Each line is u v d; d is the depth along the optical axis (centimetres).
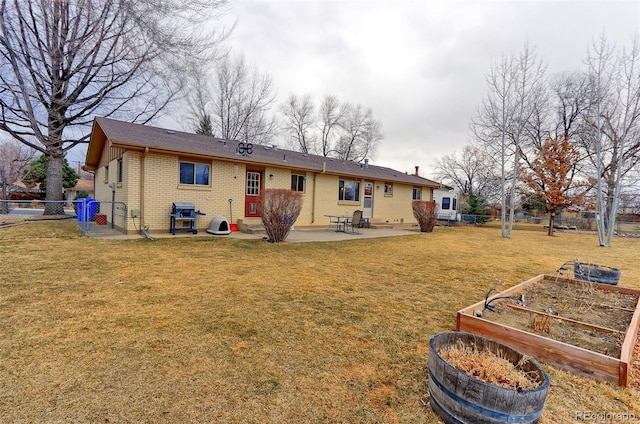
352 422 189
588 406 211
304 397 210
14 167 2925
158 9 841
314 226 1413
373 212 1700
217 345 277
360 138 3666
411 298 436
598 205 1371
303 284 483
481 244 1147
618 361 234
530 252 984
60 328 299
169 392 209
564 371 253
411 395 218
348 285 490
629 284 591
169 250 711
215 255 679
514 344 280
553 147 1723
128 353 257
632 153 1578
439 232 1575
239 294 421
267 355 263
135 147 872
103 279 466
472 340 234
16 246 685
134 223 923
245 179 1168
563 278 526
